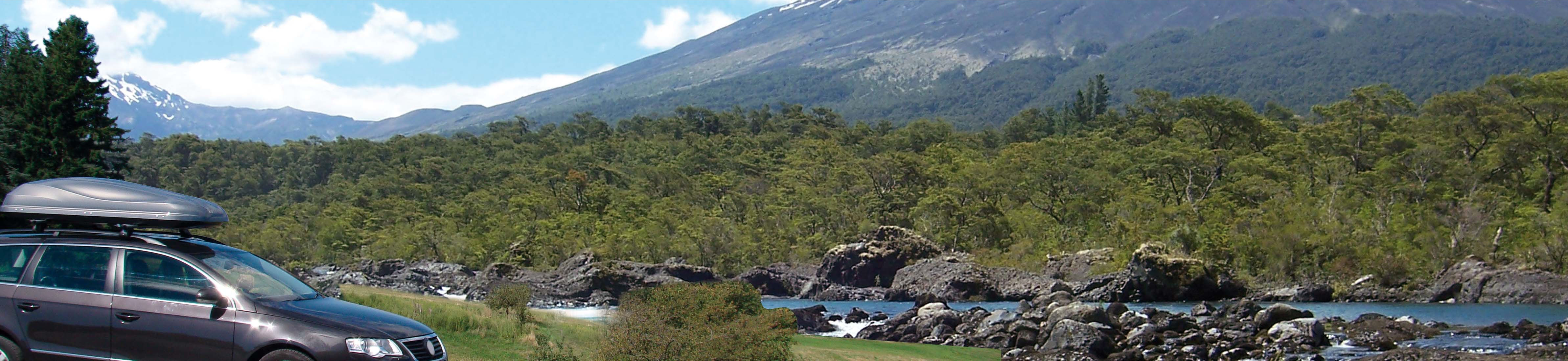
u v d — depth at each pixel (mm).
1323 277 62906
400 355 11812
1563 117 86812
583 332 22234
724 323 17344
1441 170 85188
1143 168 100875
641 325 16484
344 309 12328
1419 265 61750
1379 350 29297
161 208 12109
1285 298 58219
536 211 122812
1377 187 84500
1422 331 32219
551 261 94750
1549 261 57438
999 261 77188
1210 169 97938
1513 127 86188
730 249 91812
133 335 11562
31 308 11719
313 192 192125
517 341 19953
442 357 12586
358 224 130750
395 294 32875
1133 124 169250
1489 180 85188
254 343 11484
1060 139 146875
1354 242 64125
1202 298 59312
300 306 12023
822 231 101125
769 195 123875
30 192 12242
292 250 119000
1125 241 75438
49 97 56188
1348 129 107062
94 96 57656
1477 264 57594
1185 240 67812
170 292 11758
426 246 103188
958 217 93625
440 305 23828
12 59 62031
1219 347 29594
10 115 56719
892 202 106438
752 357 16594
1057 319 31750
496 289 23797
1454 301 55938
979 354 28562
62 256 12047
